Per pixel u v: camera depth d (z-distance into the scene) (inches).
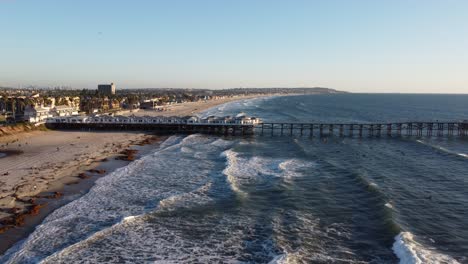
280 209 1382.9
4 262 971.3
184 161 2197.3
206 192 1577.3
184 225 1234.0
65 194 1535.4
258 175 1872.5
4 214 1283.2
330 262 988.6
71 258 999.6
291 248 1067.9
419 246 1056.2
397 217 1274.6
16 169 1899.6
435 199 1483.8
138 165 2064.5
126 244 1092.5
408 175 1878.7
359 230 1189.7
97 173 1883.6
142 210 1360.7
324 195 1544.0
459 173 1915.6
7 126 2992.1
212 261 1002.1
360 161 2240.4
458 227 1206.3
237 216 1311.5
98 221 1254.3
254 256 1030.4
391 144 2947.8
